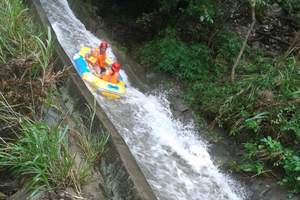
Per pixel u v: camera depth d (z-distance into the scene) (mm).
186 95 6797
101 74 6230
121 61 7375
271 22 8367
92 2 8938
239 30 8078
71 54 6840
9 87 4879
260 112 6008
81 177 4301
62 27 7680
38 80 5145
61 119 4957
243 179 5562
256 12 8078
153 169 5238
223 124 6273
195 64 7129
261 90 6250
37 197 4000
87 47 6902
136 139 5617
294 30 8242
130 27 8609
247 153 5773
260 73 6859
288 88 6203
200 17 6910
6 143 4344
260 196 5320
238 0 7723
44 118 4879
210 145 6066
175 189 5066
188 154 5777
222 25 7598
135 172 4406
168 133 6035
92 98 5441
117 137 4859
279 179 5484
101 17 8766
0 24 5711
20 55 5324
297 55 7105
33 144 4191
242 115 6055
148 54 7508
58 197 4062
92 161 4668
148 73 7293
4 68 5059
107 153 4703
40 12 7039
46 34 6254
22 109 4836
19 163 4160
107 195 4375
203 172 5535
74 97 5504
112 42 7973
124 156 4551
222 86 6730
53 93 5305
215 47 7508
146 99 6570
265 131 5902
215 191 5301
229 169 5684
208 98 6594
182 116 6484
